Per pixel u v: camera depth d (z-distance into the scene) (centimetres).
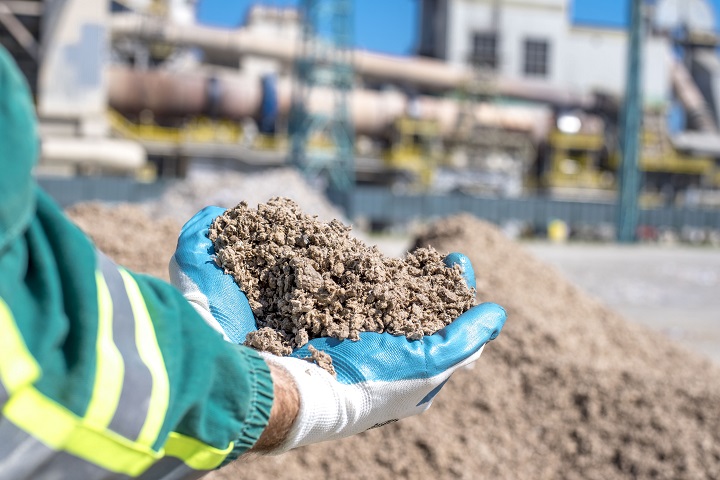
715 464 414
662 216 3978
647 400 452
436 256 219
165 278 518
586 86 5778
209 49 4456
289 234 207
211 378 124
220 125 4175
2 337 97
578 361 496
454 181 4700
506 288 664
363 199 3619
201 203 1482
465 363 177
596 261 2481
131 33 4228
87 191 3231
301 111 4244
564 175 4934
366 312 183
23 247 104
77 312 106
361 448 411
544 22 5669
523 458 432
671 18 6016
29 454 103
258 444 143
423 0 5850
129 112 4016
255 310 197
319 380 159
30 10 3597
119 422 110
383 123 4609
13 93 95
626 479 417
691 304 1600
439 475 409
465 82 4891
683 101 5838
